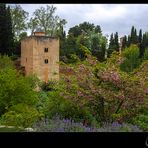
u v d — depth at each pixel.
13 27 61.12
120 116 12.37
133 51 25.03
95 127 10.01
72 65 13.74
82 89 12.94
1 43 55.12
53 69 52.28
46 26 63.12
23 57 54.12
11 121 10.70
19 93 17.39
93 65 13.48
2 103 17.02
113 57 14.10
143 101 12.85
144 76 13.09
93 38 56.16
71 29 63.78
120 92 12.65
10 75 17.59
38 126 9.53
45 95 18.55
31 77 31.97
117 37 53.91
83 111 12.79
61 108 12.97
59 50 53.62
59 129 9.16
